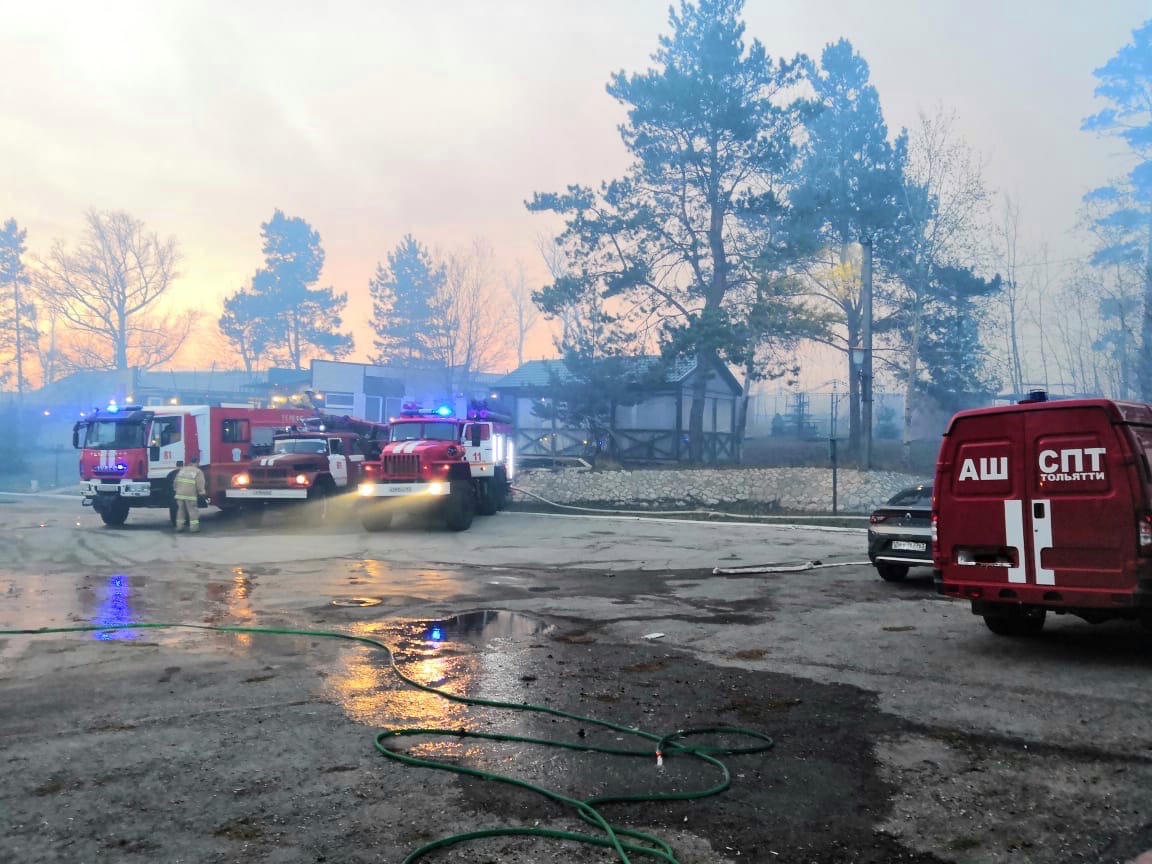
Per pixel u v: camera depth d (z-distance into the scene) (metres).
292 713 5.48
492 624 8.60
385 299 66.94
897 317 31.22
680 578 12.01
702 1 30.19
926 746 4.79
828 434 39.53
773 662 6.89
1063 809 3.90
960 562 7.17
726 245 29.89
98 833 3.68
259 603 9.84
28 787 4.20
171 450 20.56
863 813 3.89
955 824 3.76
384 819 3.85
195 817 3.85
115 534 18.53
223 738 4.96
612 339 29.67
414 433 20.20
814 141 33.12
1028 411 6.84
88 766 4.49
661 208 30.06
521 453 36.88
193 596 10.33
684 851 3.53
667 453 32.81
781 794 4.13
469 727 5.20
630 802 4.05
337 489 21.55
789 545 16.33
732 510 23.98
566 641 7.77
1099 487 6.45
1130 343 33.88
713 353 27.64
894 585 11.15
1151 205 34.44
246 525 20.89
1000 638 7.71
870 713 5.45
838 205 31.12
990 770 4.40
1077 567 6.53
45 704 5.66
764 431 46.84
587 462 30.08
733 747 4.80
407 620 8.81
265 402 27.61
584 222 29.52
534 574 12.45
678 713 5.49
